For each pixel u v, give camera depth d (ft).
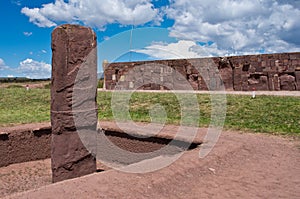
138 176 14.70
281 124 29.07
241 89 59.00
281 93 49.88
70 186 13.39
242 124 30.17
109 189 13.07
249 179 15.34
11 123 32.83
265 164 17.80
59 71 18.52
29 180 22.65
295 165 17.63
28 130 28.50
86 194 12.51
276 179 15.38
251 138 24.18
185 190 13.83
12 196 12.41
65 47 18.62
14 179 22.94
